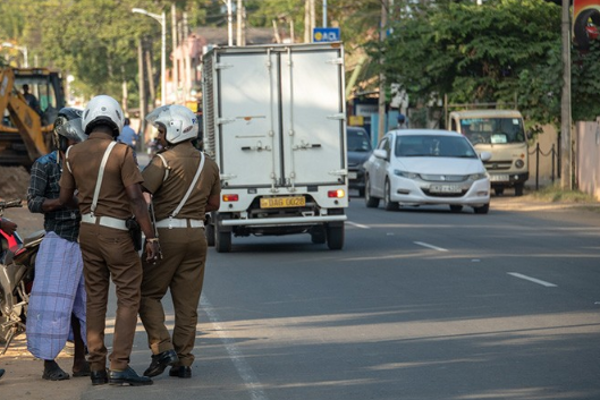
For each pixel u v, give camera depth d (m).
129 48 150.62
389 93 71.00
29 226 37.53
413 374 13.63
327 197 28.84
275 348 15.64
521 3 60.22
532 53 59.03
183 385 13.30
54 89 56.72
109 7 146.38
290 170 28.80
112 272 13.23
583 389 12.65
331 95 28.88
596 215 41.88
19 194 52.22
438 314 18.31
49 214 13.70
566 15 51.06
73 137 13.58
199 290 13.91
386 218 40.44
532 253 27.81
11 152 53.22
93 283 13.33
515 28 60.22
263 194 28.75
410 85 63.28
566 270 24.14
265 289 21.81
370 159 47.53
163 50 119.12
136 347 15.95
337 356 14.94
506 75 61.91
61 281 13.60
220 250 29.33
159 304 13.70
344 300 20.09
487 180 42.84
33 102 54.78
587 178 50.56
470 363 14.25
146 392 12.94
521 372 13.62
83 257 13.29
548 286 21.55
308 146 28.81
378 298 20.25
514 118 55.31
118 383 13.25
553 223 38.06
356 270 24.66
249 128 28.75
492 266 24.98
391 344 15.73
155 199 13.66
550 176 66.25
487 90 61.62
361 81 85.75
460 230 35.03
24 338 16.84
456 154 44.03
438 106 66.94
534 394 12.41
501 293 20.64
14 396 12.90
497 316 18.00
